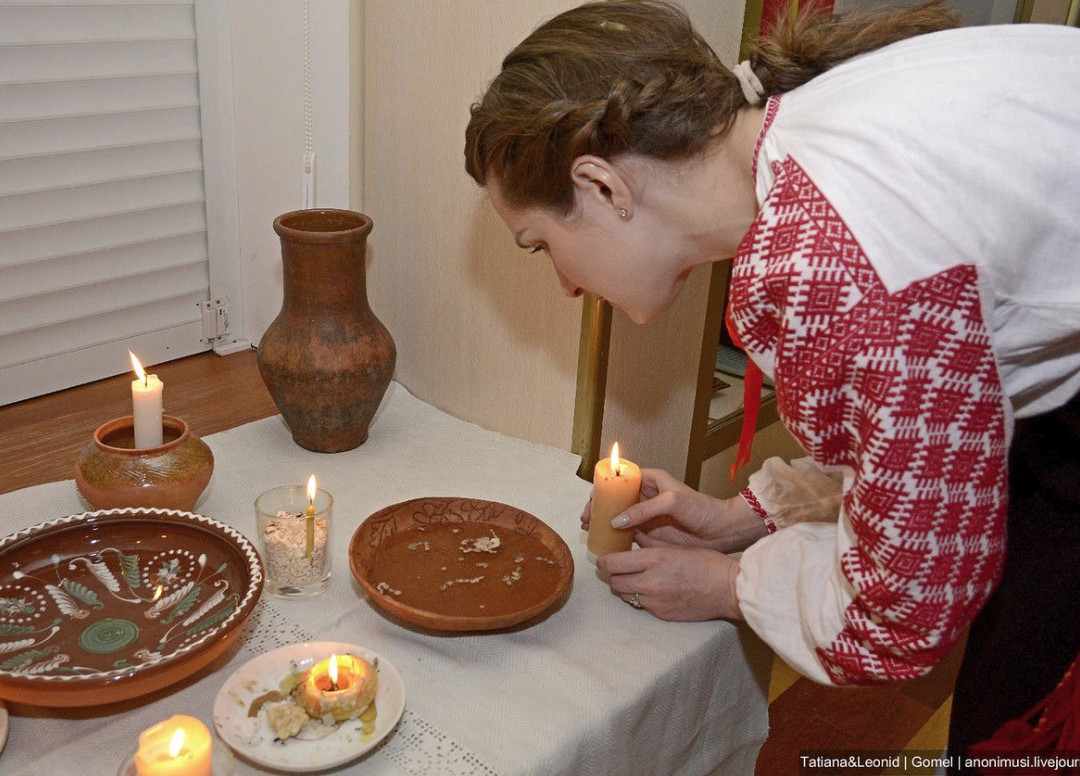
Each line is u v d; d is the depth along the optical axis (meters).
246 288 1.63
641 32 0.80
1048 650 0.79
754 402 0.89
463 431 1.35
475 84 1.25
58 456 1.28
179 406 1.43
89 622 0.88
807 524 0.92
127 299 1.51
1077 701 0.76
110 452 1.01
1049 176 0.64
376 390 1.23
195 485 1.04
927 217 0.63
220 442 1.27
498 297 1.33
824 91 0.73
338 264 1.15
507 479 1.24
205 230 1.57
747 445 0.91
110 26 1.38
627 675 0.90
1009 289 0.66
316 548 0.96
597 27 0.81
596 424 1.28
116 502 1.01
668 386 1.45
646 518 1.02
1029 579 0.80
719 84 0.79
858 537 0.70
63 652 0.84
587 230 0.85
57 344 1.45
